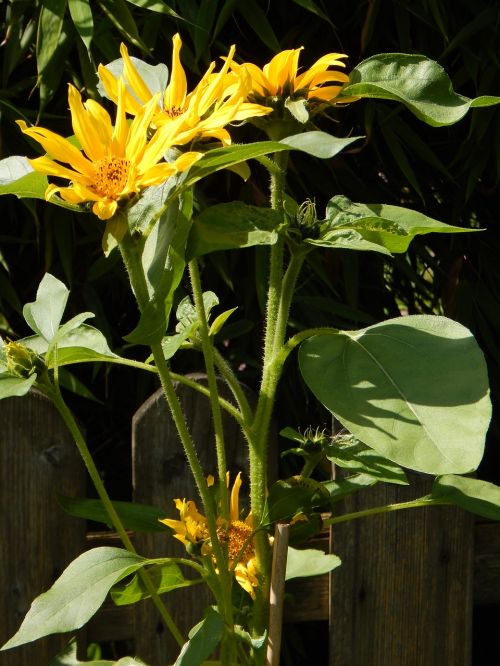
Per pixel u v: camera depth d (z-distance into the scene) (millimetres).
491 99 1496
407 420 1461
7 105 2268
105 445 2656
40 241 2488
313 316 2498
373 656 1946
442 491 1696
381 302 2822
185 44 2428
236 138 2406
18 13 2316
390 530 1936
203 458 1879
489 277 2725
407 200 2826
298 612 1946
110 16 2268
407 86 1533
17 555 1818
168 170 1410
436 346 1508
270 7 2584
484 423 1451
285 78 1557
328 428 2508
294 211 1651
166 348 1590
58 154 1450
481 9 2537
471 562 1969
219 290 2600
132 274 1456
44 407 1815
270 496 1619
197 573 1884
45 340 1635
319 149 1382
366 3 2549
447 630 1969
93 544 1872
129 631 1895
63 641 1851
